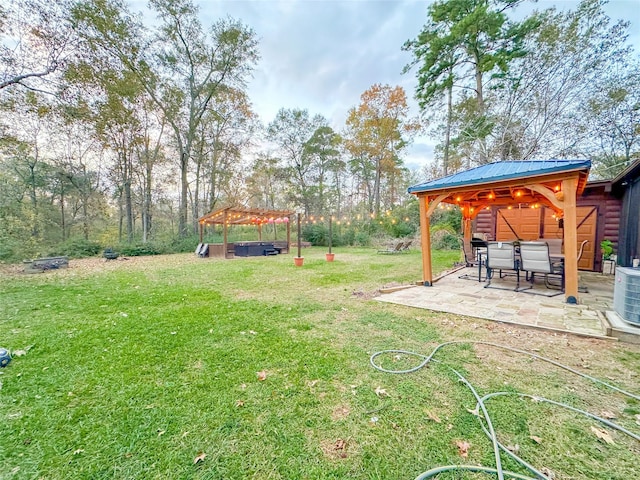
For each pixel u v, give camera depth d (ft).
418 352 8.94
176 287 19.34
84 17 29.81
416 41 42.37
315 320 12.15
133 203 54.03
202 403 6.38
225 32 48.62
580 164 12.73
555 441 5.16
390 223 55.88
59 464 4.73
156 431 5.50
